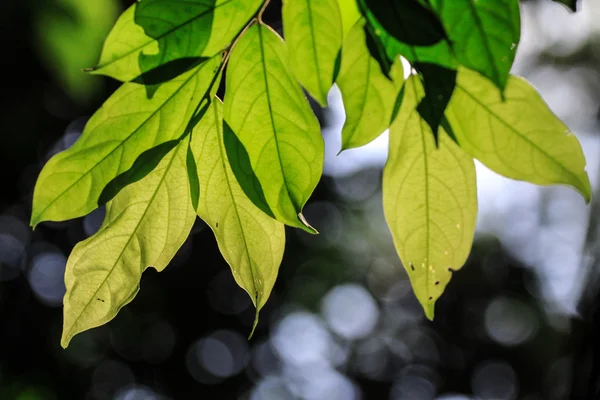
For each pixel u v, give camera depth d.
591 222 1.23
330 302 5.85
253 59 1.07
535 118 1.10
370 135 1.10
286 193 1.07
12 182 3.91
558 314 6.06
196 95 1.08
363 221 5.71
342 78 1.09
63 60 1.93
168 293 4.79
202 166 1.09
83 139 1.07
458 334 6.52
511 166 1.11
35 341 4.20
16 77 3.32
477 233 6.49
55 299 4.31
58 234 4.33
